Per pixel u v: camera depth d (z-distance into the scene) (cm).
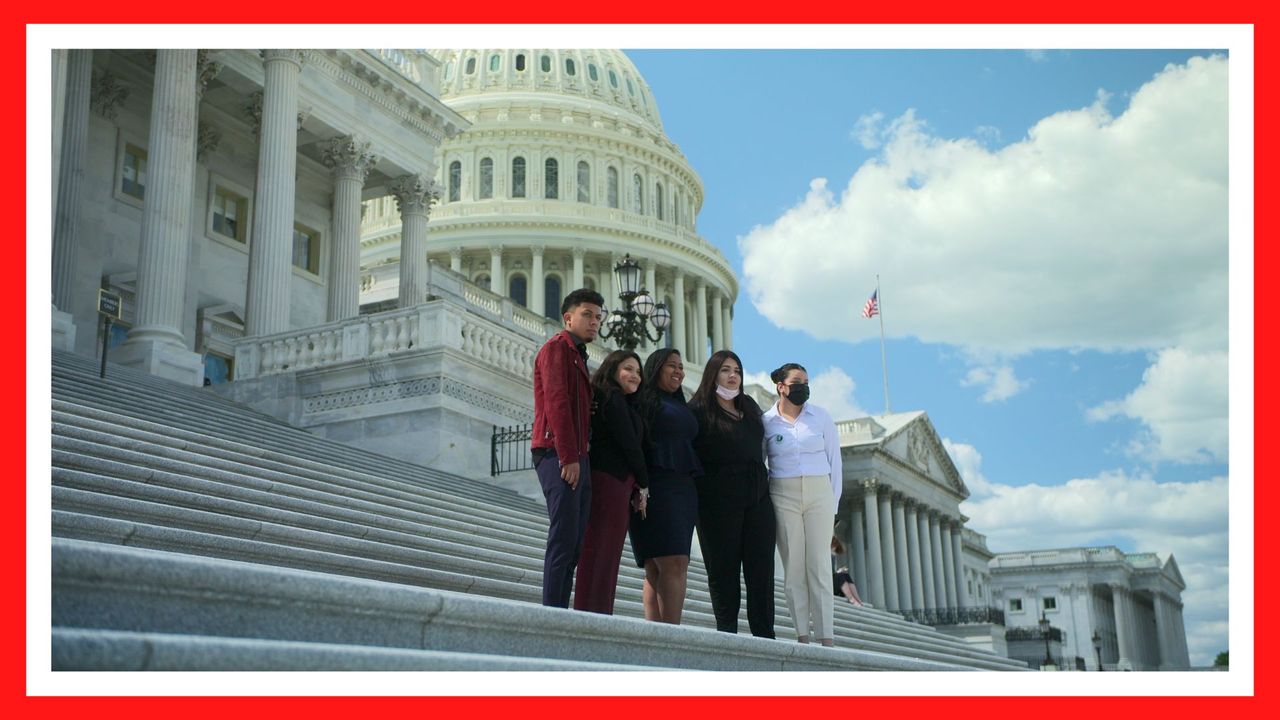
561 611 566
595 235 8544
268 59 2806
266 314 2622
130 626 416
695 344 8962
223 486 977
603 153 8956
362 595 479
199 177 3114
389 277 4606
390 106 3400
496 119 8869
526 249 8488
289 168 2755
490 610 528
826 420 888
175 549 735
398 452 2053
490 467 2125
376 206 8775
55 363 1623
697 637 640
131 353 2217
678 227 9062
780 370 892
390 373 2103
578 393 752
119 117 2892
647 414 795
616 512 772
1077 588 9712
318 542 911
